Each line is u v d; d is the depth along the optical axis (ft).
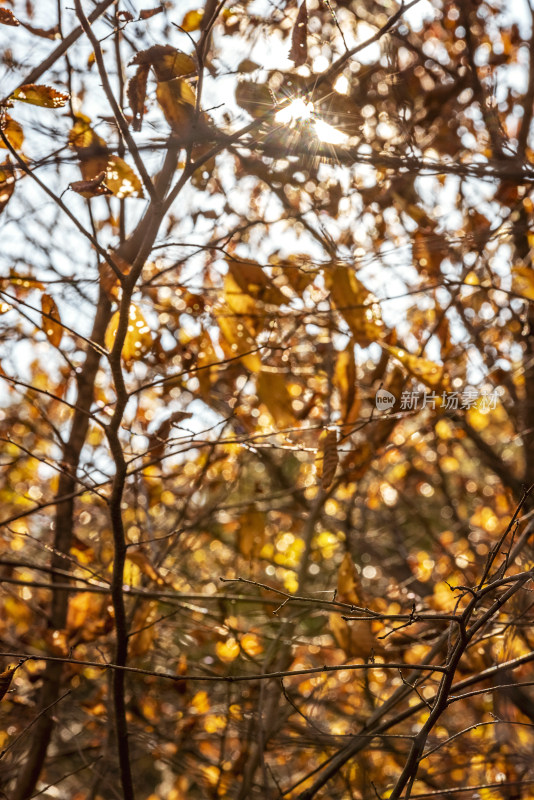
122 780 8.96
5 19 8.44
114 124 8.77
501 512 15.64
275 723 12.48
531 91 13.76
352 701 14.15
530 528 9.05
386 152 10.39
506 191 12.32
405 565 17.47
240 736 13.26
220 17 10.78
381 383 10.55
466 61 13.51
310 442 12.85
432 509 20.56
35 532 16.33
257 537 13.66
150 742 12.89
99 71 6.82
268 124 8.50
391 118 12.08
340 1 11.79
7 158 8.53
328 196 11.78
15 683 12.62
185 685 12.45
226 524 15.99
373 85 12.63
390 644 11.93
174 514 15.93
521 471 17.08
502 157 11.53
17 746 12.50
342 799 12.73
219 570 17.48
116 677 8.57
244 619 15.93
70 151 8.50
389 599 13.78
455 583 12.32
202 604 15.67
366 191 11.97
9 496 16.24
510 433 17.04
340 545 17.16
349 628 10.40
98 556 14.30
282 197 12.56
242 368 12.98
